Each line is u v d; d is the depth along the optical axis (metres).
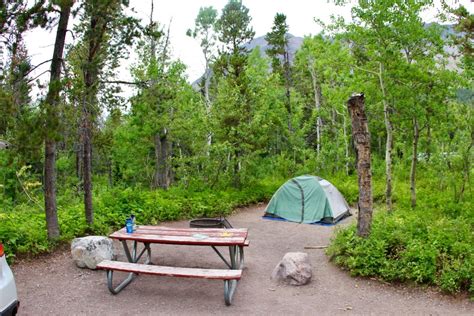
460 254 6.79
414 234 7.92
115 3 8.78
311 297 6.38
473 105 13.01
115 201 11.88
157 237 7.02
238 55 18.16
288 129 27.20
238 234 7.23
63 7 7.62
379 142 28.48
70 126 8.81
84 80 9.04
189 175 17.38
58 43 8.08
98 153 25.86
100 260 7.50
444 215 11.09
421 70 11.53
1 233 8.02
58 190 19.44
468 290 6.30
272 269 7.82
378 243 7.32
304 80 35.56
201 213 13.68
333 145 23.75
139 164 27.45
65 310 5.81
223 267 7.84
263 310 5.88
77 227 9.50
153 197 13.71
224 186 17.34
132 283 6.90
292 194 13.84
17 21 7.61
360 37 11.96
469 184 14.28
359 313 5.80
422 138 15.37
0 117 7.34
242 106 17.14
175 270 6.12
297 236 11.14
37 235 8.37
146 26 9.38
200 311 5.82
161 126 19.03
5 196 14.93
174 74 18.72
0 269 4.47
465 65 11.20
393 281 6.86
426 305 6.04
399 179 20.58
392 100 12.09
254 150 17.75
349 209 14.66
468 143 13.41
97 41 8.94
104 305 6.00
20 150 7.32
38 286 6.69
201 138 17.52
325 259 8.42
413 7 11.19
